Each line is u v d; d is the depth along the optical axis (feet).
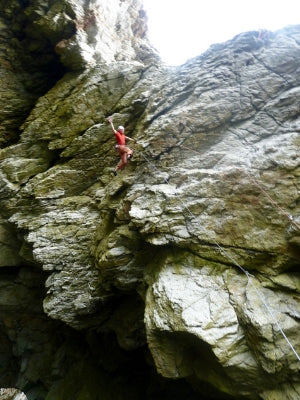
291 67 25.63
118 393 33.73
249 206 21.01
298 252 18.86
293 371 16.74
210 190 22.65
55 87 44.24
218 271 20.40
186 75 31.94
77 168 37.14
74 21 44.34
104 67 41.16
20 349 41.68
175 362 19.94
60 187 36.65
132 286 25.76
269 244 19.54
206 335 17.12
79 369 37.04
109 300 29.78
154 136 28.35
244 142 24.89
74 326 30.48
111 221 29.73
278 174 20.77
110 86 39.65
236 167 22.34
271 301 18.10
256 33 28.09
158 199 24.39
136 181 28.45
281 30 27.53
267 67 26.53
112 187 30.58
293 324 17.06
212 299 18.90
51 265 31.48
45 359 40.47
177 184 25.39
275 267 19.25
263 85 26.07
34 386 39.52
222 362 16.62
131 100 36.91
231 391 18.28
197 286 19.84
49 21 43.55
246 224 20.72
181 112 27.81
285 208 19.84
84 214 34.17
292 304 17.94
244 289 19.02
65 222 33.76
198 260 21.39
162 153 27.99
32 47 47.67
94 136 36.63
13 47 48.49
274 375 16.71
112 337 34.81
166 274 21.40
